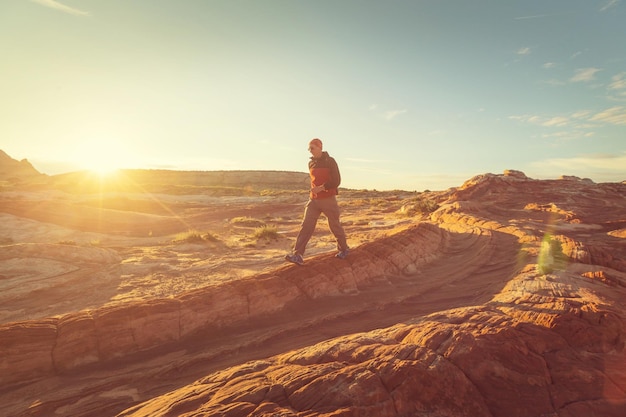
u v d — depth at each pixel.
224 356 4.91
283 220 32.84
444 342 3.57
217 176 123.19
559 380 3.32
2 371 4.29
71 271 11.36
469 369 3.27
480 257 10.09
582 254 8.84
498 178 43.41
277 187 115.44
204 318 5.60
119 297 9.13
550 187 41.34
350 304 6.61
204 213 37.41
